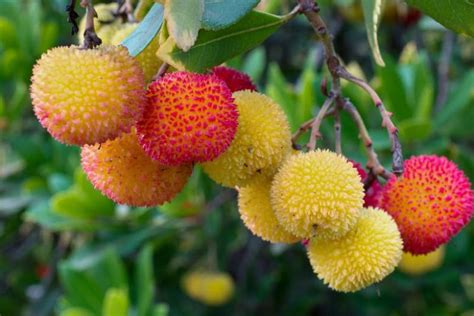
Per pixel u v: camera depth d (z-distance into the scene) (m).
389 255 0.25
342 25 0.53
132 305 0.47
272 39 0.60
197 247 0.53
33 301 0.53
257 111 0.25
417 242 0.27
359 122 0.26
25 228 0.53
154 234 0.42
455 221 0.26
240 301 0.54
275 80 0.38
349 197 0.25
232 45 0.26
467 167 0.38
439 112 0.40
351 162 0.26
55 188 0.43
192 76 0.24
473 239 0.45
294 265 0.55
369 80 0.58
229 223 0.50
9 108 0.47
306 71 0.38
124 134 0.25
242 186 0.26
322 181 0.25
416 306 0.52
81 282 0.40
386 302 0.52
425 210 0.26
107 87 0.23
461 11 0.25
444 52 0.46
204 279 0.51
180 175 0.25
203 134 0.24
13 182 0.49
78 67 0.23
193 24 0.23
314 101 0.39
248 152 0.25
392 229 0.25
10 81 0.49
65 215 0.40
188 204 0.42
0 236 0.50
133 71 0.23
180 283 0.54
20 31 0.46
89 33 0.24
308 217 0.25
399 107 0.39
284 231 0.26
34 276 0.56
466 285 0.57
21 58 0.47
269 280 0.53
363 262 0.25
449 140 0.40
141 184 0.25
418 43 0.53
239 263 0.58
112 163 0.25
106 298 0.40
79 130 0.23
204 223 0.44
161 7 0.25
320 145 0.39
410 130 0.37
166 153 0.24
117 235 0.42
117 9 0.28
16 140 0.47
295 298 0.55
